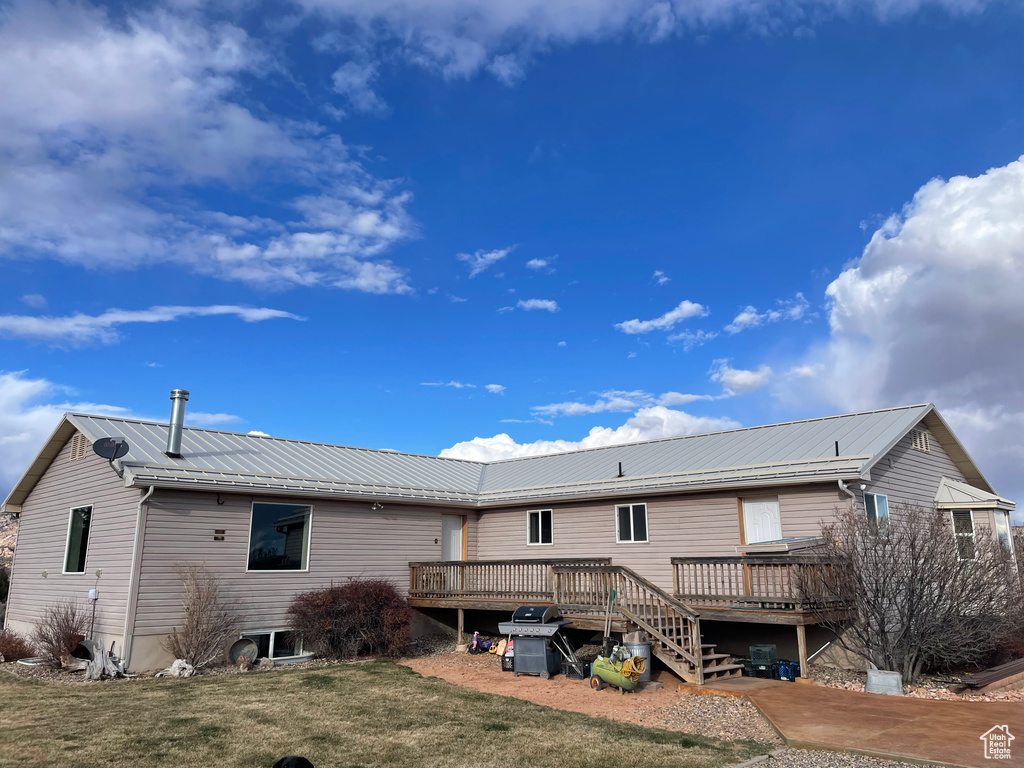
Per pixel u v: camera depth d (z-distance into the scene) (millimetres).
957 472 20344
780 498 15734
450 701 11164
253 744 8445
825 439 17531
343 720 9742
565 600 15227
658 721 10008
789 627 14406
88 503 16781
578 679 13352
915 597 12117
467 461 26266
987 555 12789
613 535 18641
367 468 20906
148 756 7906
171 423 16766
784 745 8461
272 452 19578
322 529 17844
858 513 14625
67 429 18047
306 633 16266
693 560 14680
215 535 15812
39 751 8055
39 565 18578
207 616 14688
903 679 12188
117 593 14797
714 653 13922
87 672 13539
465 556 21422
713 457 18875
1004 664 13586
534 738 8781
